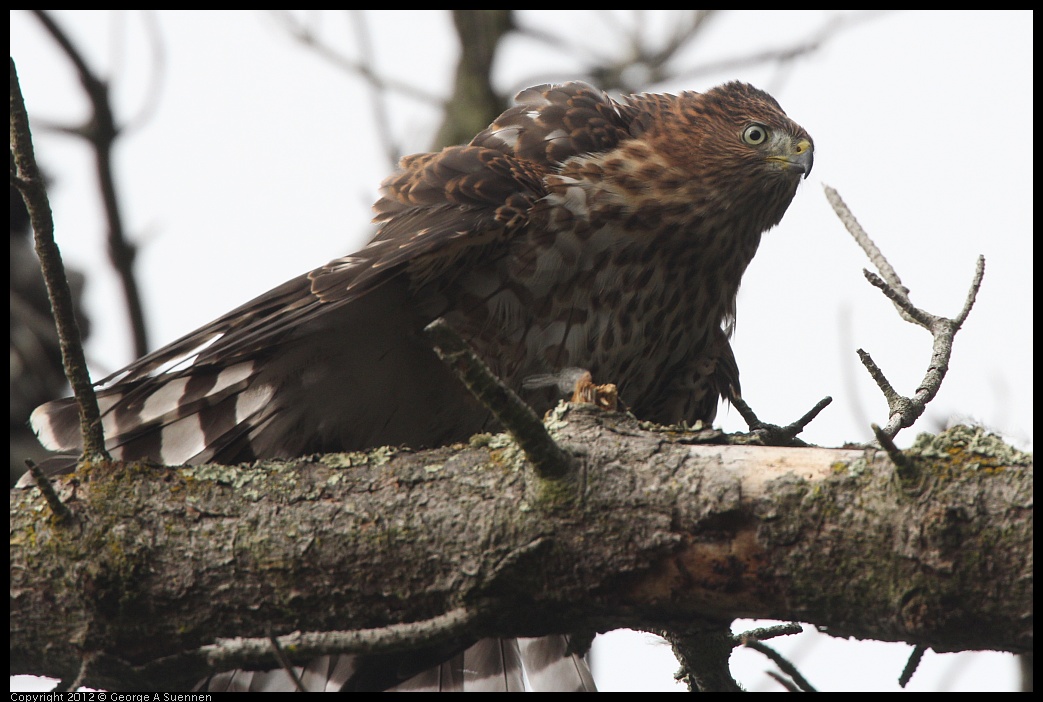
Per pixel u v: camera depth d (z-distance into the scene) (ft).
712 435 18.24
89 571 18.62
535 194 26.99
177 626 18.79
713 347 30.78
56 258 17.95
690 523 17.01
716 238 29.60
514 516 17.74
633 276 27.94
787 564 16.67
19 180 17.08
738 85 32.27
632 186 27.96
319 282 23.65
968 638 16.06
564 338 27.35
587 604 17.67
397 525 18.19
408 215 26.63
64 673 19.44
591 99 30.32
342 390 26.08
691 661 21.03
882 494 16.31
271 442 26.45
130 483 19.11
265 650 15.60
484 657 27.35
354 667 25.26
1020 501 15.66
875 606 16.34
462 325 26.43
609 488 17.38
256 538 18.57
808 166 30.63
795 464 17.01
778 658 20.33
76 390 18.99
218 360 23.53
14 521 19.25
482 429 27.48
